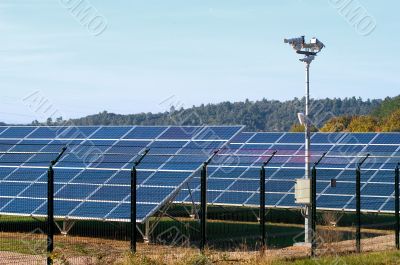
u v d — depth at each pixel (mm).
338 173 51469
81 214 35312
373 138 55125
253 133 59969
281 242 38625
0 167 41281
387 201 47938
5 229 39938
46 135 46000
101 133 44188
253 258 28859
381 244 37500
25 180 39375
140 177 36688
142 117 112875
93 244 32969
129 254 25969
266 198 50125
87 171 38500
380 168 51062
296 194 34656
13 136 46812
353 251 33219
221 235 40719
